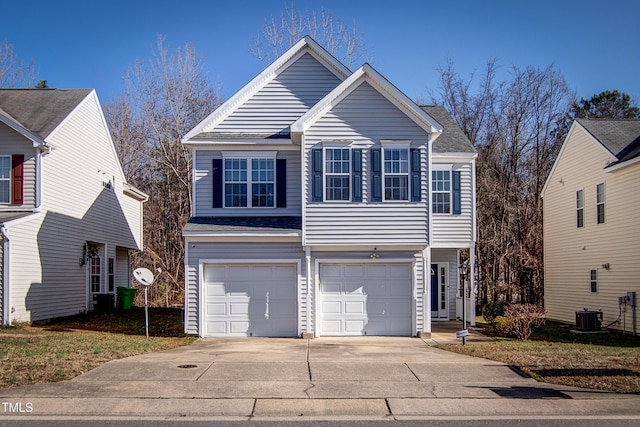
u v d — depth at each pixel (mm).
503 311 19359
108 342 15008
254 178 18609
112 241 27391
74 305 23031
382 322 17453
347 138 17062
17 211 20031
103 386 10297
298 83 19062
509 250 31828
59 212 21656
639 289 19203
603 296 21547
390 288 17531
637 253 19344
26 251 19484
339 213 16906
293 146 18609
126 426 8430
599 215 22016
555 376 11070
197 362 12367
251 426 8477
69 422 8602
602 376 11062
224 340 16594
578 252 23641
